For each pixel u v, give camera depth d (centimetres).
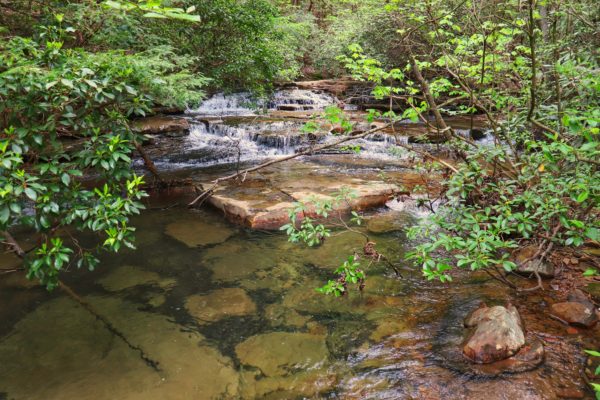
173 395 240
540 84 403
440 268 264
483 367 253
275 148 993
